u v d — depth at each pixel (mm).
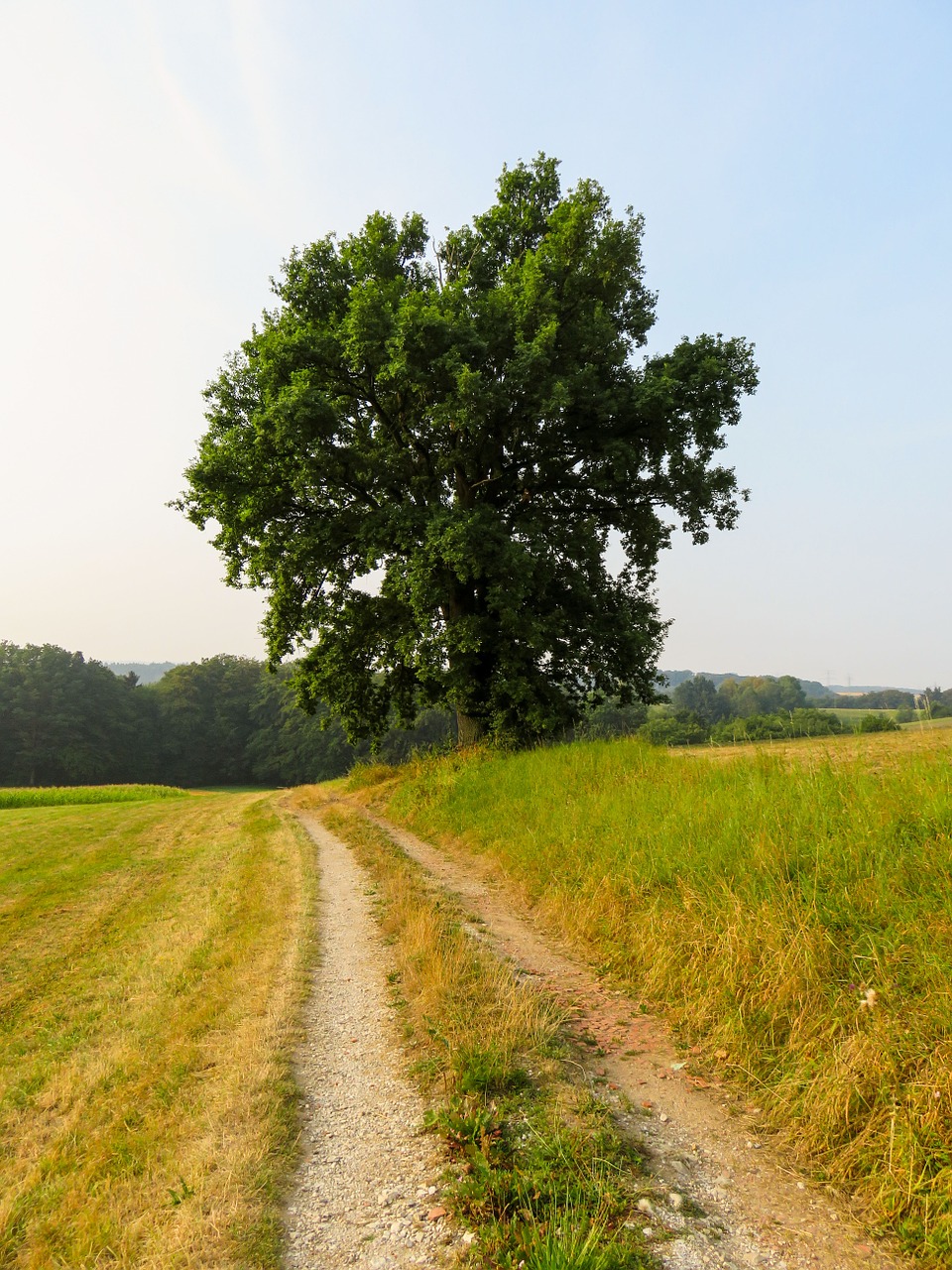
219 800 30188
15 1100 4938
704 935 5363
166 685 91500
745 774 8266
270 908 8859
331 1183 3396
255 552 18719
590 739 15672
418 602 15750
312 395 15523
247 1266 2828
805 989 4301
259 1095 4176
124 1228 3199
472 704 18688
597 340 17062
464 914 7801
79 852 16438
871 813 5746
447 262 21109
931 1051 3432
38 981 7770
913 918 4402
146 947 8398
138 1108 4391
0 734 74250
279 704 86250
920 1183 2947
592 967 6141
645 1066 4414
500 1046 4457
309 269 19156
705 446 18938
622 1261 2686
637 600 21469
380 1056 4723
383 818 16812
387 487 18938
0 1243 3312
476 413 15297
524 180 19875
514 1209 3059
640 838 7590
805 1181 3262
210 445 17656
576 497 20375
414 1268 2787
